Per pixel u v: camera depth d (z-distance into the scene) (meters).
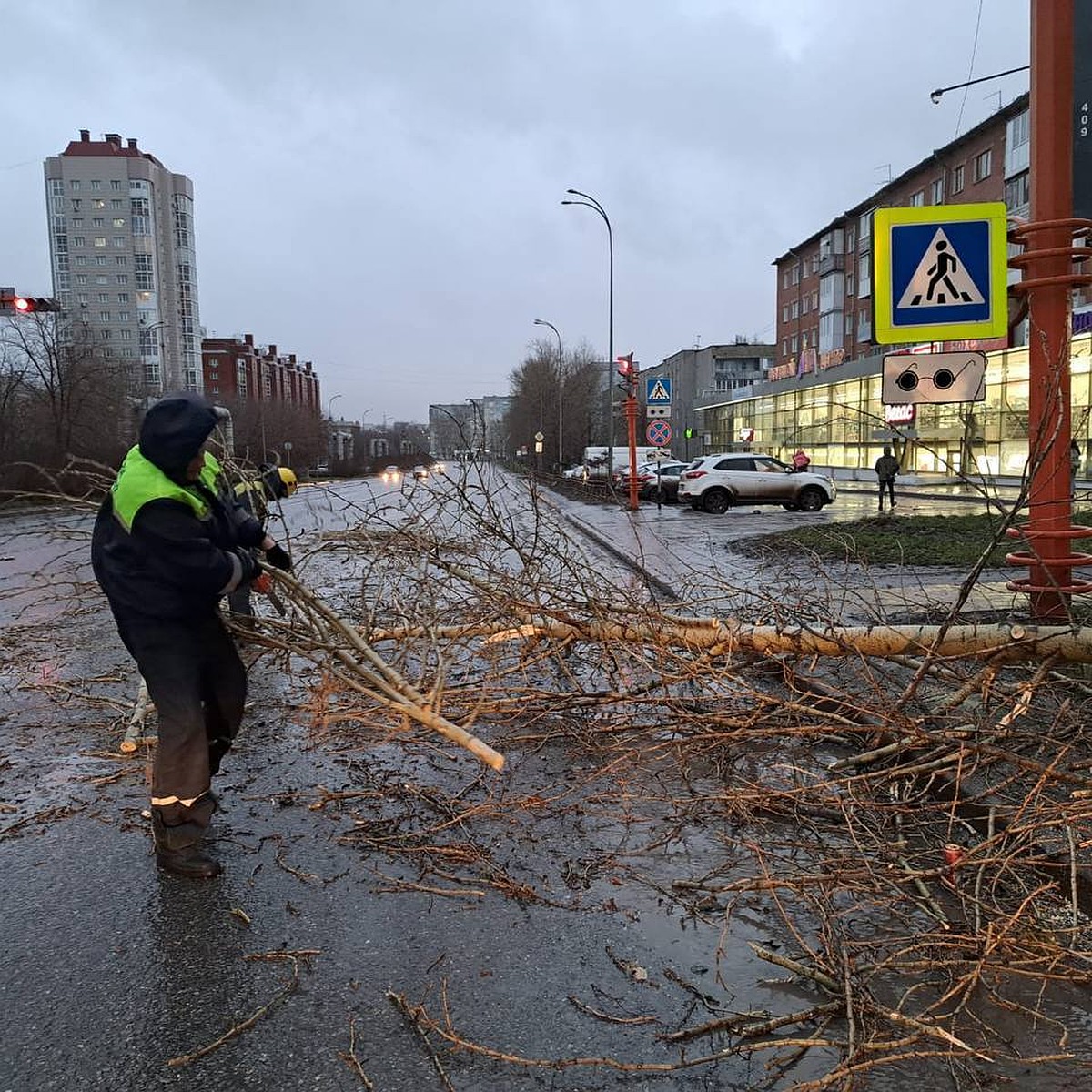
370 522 6.12
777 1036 2.42
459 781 4.34
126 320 114.31
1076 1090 2.18
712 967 2.77
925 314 5.79
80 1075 2.30
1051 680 4.37
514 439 77.44
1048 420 4.21
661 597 8.52
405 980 2.71
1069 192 5.41
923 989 2.64
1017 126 39.47
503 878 3.33
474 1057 2.35
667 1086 2.23
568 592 5.12
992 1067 2.29
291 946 2.90
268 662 6.03
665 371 113.38
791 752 4.53
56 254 113.75
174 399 3.34
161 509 3.24
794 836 3.65
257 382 122.31
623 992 2.64
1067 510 5.30
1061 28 5.37
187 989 2.67
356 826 3.82
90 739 5.06
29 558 14.72
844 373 46.66
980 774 3.94
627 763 4.48
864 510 25.30
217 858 3.56
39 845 3.70
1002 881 3.20
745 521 21.50
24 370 38.22
